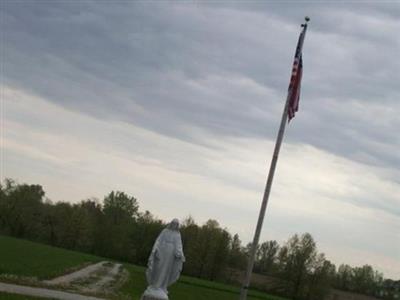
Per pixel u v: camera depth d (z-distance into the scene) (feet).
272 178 85.46
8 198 441.68
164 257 73.05
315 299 433.89
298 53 86.79
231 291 341.21
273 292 438.40
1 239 322.34
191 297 236.63
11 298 90.94
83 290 137.39
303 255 431.43
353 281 529.45
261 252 521.65
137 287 200.95
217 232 463.42
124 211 518.37
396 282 529.45
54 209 463.83
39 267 185.78
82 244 463.01
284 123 86.12
